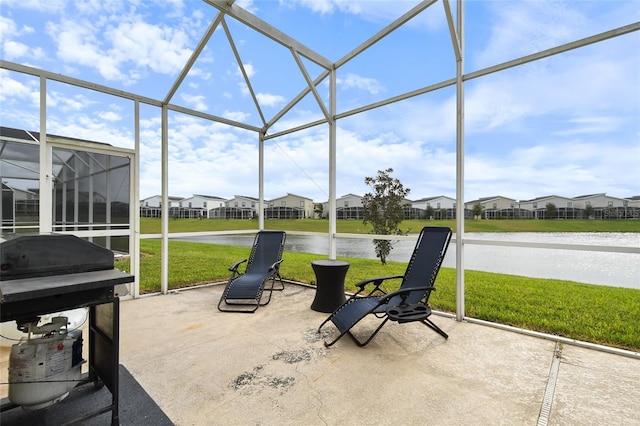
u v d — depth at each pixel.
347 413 2.04
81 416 1.65
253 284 4.45
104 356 1.88
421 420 1.97
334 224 5.46
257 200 6.77
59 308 1.49
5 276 1.46
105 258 1.77
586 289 4.92
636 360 2.82
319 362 2.77
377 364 2.73
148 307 4.42
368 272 6.49
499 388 2.35
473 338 3.34
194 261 8.02
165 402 2.16
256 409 2.08
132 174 4.87
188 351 2.98
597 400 2.20
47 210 4.01
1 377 2.03
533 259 4.43
